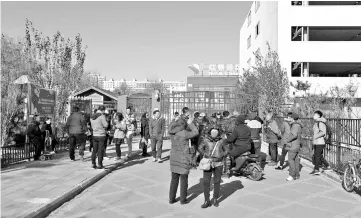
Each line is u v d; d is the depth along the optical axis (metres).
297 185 7.89
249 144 8.60
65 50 17.97
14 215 5.00
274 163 10.81
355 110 22.34
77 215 5.51
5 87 12.66
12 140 12.30
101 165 9.28
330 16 25.41
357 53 25.19
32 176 8.06
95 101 22.75
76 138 10.66
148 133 12.82
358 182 6.87
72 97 18.67
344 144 8.87
